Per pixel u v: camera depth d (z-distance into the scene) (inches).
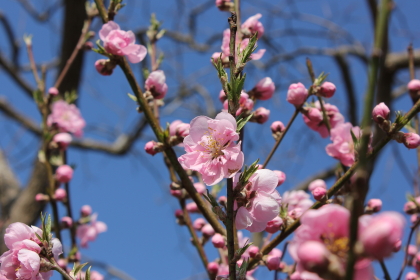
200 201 25.6
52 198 30.4
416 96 27.0
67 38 53.1
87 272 22.8
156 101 27.9
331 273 17.1
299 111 26.2
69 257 29.7
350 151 25.4
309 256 17.3
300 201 26.6
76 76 53.0
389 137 23.6
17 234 23.1
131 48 25.2
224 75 22.6
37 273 23.0
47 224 23.1
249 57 22.8
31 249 23.0
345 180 23.7
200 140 22.6
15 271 23.0
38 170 47.9
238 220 22.3
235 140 22.3
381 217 15.8
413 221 29.4
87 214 32.3
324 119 26.3
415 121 27.3
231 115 22.2
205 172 22.2
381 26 16.5
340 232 19.2
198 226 29.3
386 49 49.9
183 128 25.0
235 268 21.6
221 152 22.3
